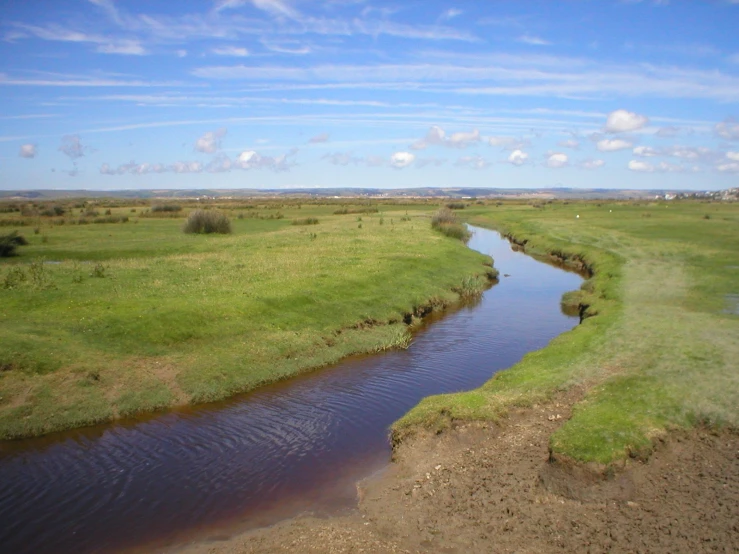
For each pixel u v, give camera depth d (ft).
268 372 67.51
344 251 142.10
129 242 162.91
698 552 32.71
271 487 43.21
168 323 71.72
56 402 55.36
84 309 74.28
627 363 62.49
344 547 35.29
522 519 37.19
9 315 70.54
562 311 107.24
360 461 47.52
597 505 38.14
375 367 72.59
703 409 50.42
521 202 597.52
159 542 36.50
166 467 46.26
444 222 227.61
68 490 42.75
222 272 106.22
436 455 46.78
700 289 106.73
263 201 629.10
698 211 343.05
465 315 103.76
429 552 34.50
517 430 49.39
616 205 453.17
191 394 60.23
